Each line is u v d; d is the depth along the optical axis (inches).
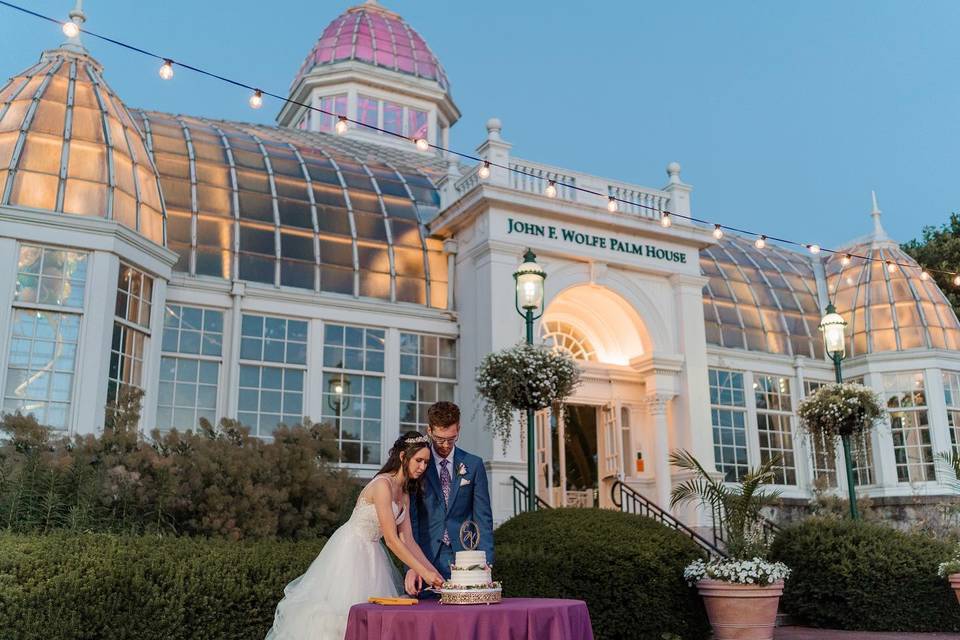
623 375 705.6
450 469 226.4
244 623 298.0
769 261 914.7
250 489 362.9
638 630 373.4
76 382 481.4
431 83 1135.6
